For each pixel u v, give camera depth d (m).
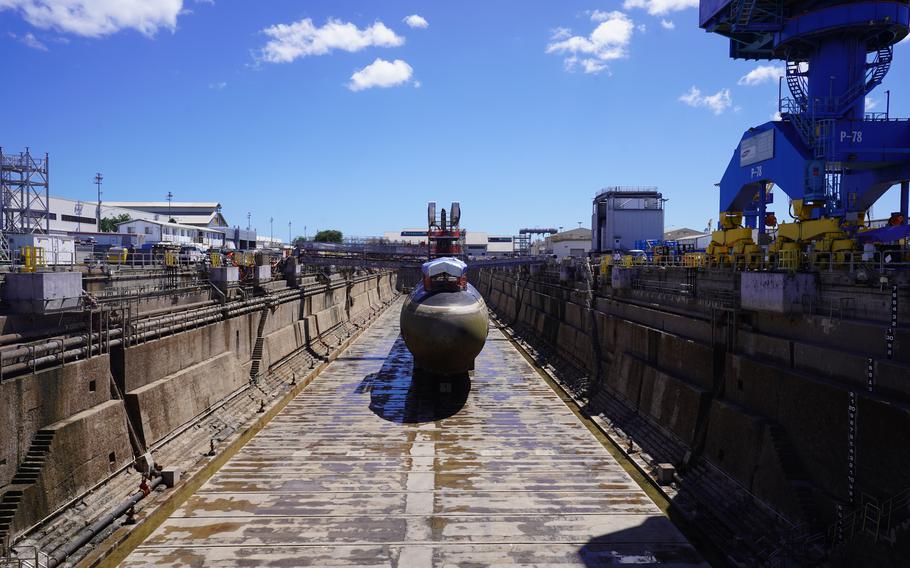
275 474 20.73
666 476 19.97
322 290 52.94
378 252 60.16
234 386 29.41
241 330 31.59
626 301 34.47
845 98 26.19
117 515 16.59
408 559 15.12
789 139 25.33
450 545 15.86
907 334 13.98
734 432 18.72
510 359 44.78
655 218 60.81
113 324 21.02
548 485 20.00
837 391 14.89
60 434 15.88
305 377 35.22
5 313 17.39
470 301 29.94
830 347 16.78
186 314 25.70
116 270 30.31
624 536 16.48
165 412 21.80
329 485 19.78
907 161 25.44
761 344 19.69
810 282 18.20
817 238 21.05
